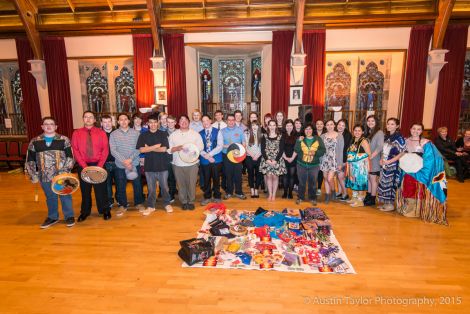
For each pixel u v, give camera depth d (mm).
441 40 6430
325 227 3506
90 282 2627
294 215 3783
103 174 3795
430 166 3838
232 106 8547
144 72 7117
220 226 3549
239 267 2812
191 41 7066
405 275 2693
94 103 7711
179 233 3611
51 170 3707
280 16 6629
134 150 4184
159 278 2672
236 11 6727
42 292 2496
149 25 6859
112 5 6805
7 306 2320
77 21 6984
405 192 4059
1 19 7141
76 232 3674
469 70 7016
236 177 4809
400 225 3783
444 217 3807
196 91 7594
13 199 5020
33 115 7605
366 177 4379
